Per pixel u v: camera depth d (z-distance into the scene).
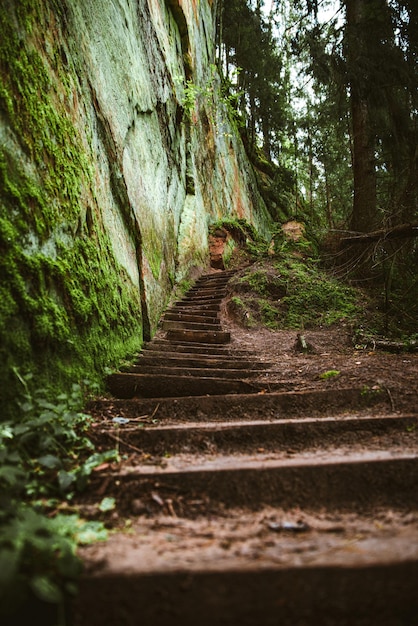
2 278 2.44
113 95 5.38
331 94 10.23
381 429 2.76
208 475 2.13
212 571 1.38
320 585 1.38
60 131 3.54
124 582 1.36
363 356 5.00
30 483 2.01
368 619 1.37
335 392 3.36
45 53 3.49
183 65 11.51
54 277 3.07
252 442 2.68
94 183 4.33
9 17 2.93
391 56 7.80
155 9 9.00
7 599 1.23
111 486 2.08
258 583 1.38
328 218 20.27
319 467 2.16
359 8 9.29
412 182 7.68
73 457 2.41
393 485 2.11
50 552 1.38
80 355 3.30
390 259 7.89
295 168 21.56
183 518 1.93
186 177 11.14
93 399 3.30
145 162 6.77
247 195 18.44
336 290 8.12
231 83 17.50
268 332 7.02
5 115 2.70
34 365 2.60
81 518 1.86
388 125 8.24
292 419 2.91
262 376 4.29
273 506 2.04
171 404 3.30
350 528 1.78
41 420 2.22
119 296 4.57
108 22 5.59
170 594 1.37
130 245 5.55
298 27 9.92
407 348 5.34
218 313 7.45
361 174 9.59
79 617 1.35
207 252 11.43
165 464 2.31
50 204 3.16
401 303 7.46
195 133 12.50
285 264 9.34
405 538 1.61
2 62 2.75
